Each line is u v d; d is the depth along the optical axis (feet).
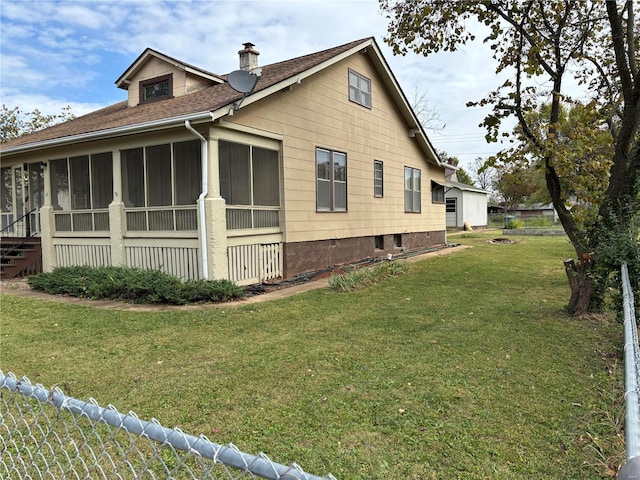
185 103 31.12
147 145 29.22
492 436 9.35
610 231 17.78
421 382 12.20
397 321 19.04
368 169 43.80
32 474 8.14
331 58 36.27
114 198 30.99
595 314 19.31
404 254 48.26
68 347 16.14
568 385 11.94
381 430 9.63
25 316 21.26
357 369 13.29
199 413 10.58
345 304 22.90
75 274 28.40
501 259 42.22
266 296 26.02
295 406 10.85
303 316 20.38
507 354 14.51
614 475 7.87
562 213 20.67
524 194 136.26
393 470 8.19
